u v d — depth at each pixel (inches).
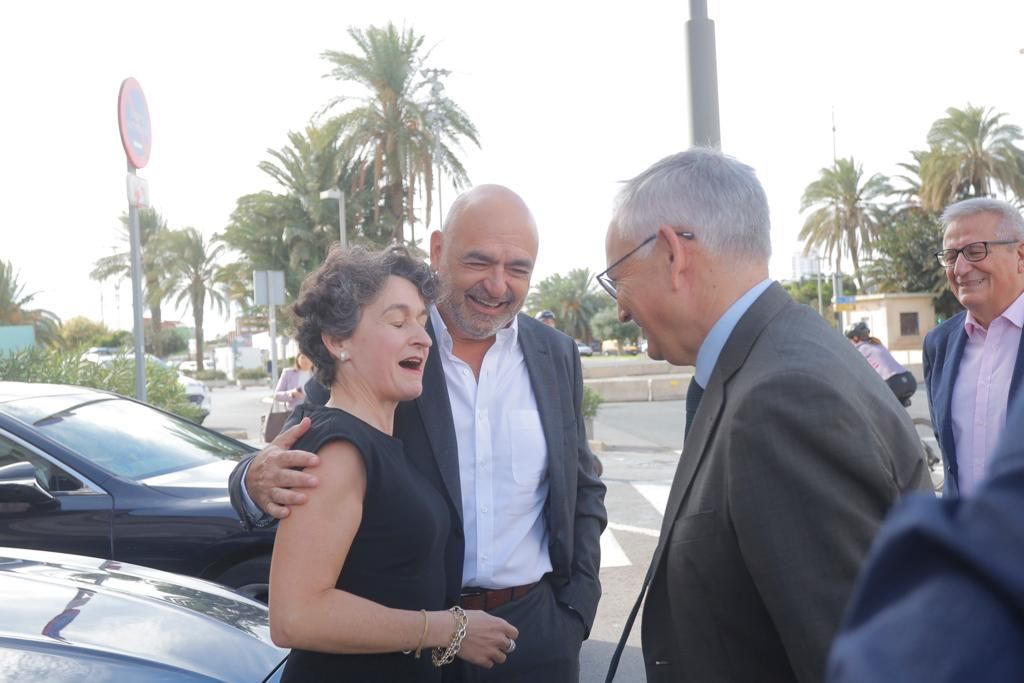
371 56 1202.0
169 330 3097.9
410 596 77.9
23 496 169.2
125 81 288.4
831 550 55.3
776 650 61.9
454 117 1227.9
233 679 94.4
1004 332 129.0
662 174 71.1
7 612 96.8
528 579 103.4
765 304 67.1
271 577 73.0
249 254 1347.2
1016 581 18.9
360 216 1291.8
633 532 304.8
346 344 82.6
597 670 189.6
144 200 302.4
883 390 63.0
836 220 1824.6
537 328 114.7
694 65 275.4
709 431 64.8
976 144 1486.2
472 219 103.8
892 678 20.0
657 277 71.0
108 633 95.0
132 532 173.0
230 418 890.1
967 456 131.7
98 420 199.3
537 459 105.5
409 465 81.9
